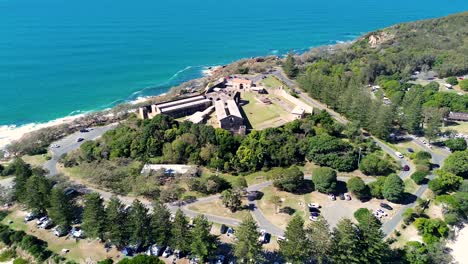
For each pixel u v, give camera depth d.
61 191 130.00
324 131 190.50
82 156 178.62
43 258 119.75
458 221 135.38
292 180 148.00
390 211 139.38
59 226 130.88
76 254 121.56
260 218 136.25
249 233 108.81
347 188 151.25
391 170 166.62
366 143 186.38
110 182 158.50
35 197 135.62
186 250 116.69
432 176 162.00
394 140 196.62
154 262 105.62
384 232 128.00
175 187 151.75
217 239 125.31
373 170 161.75
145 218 120.75
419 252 115.50
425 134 194.25
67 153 188.75
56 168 176.38
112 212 119.75
